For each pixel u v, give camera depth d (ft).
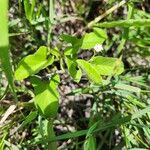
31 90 0.85
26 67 0.56
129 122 0.68
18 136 0.80
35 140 0.74
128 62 0.91
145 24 0.62
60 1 0.91
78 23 0.92
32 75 0.60
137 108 0.77
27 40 0.85
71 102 0.89
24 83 0.86
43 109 0.59
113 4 0.88
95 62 0.62
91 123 0.74
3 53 0.42
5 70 0.46
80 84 0.89
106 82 0.75
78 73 0.61
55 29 0.91
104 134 0.85
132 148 0.69
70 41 0.62
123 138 0.77
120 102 0.80
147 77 0.82
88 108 0.89
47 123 0.68
